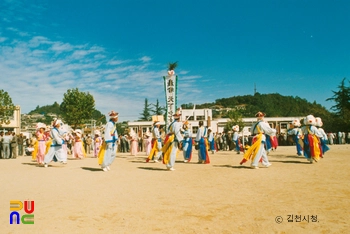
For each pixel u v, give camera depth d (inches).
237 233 174.6
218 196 267.9
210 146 861.8
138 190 300.4
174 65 696.4
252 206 231.3
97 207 235.0
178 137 461.7
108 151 466.3
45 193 290.5
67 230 183.5
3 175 426.3
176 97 692.7
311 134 523.5
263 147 467.8
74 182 355.3
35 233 179.2
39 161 595.8
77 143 775.7
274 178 360.2
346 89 2050.9
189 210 223.6
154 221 198.7
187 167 500.7
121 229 184.1
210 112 2682.1
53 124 547.2
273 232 175.5
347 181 332.5
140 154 954.7
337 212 211.6
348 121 1763.0
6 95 1384.1
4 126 1785.2
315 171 414.6
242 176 381.7
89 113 2159.2
